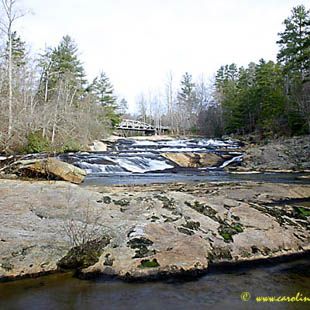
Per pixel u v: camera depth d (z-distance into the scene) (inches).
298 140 1284.4
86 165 926.4
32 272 229.9
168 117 3090.6
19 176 659.4
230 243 275.3
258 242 281.7
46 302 200.2
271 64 1863.9
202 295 210.5
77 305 197.5
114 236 267.1
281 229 307.7
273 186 587.8
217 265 252.1
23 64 1387.8
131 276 229.0
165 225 289.1
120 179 765.9
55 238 261.0
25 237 260.2
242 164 1111.6
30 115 1133.7
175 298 206.5
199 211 325.4
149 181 725.9
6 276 224.4
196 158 1149.1
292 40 1617.9
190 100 2974.9
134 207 326.3
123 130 2377.0
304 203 458.3
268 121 1654.8
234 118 2030.0
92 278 228.4
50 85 1604.3
